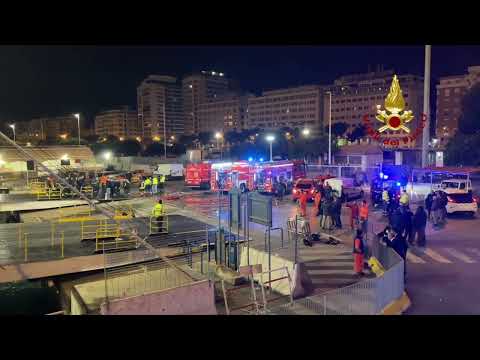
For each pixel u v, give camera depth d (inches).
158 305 374.9
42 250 691.4
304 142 3668.8
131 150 4296.3
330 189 967.6
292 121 6589.6
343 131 5452.8
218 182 1411.2
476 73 4722.0
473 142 2370.8
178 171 2128.4
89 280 566.3
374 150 2427.4
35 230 854.5
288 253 617.3
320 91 6309.1
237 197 545.0
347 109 6028.5
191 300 389.7
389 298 431.5
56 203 1230.3
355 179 1496.1
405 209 698.8
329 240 689.6
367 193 1353.3
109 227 871.7
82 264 610.5
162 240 754.2
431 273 558.3
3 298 585.0
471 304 446.6
